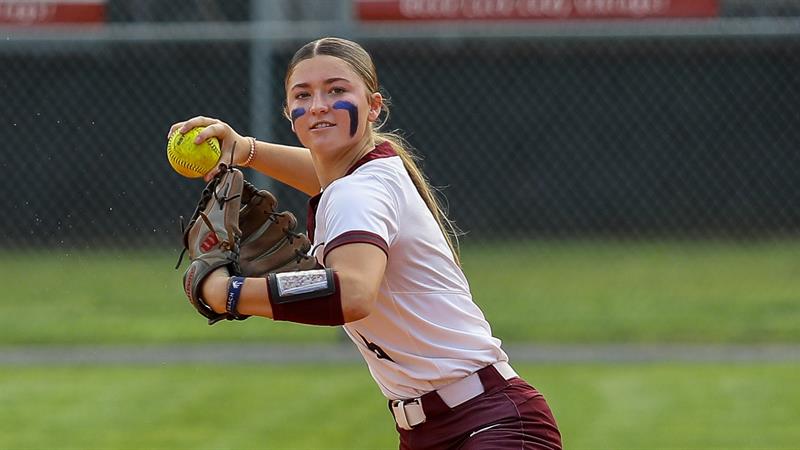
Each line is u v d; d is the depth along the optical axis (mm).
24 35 35781
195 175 12141
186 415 24641
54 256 44625
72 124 44875
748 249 51000
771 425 23406
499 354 11539
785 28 49656
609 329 34938
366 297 9750
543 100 53031
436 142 52781
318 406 25312
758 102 53000
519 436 11172
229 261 10359
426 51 51969
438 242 11094
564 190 53406
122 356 31312
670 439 22344
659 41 52656
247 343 32812
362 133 10992
